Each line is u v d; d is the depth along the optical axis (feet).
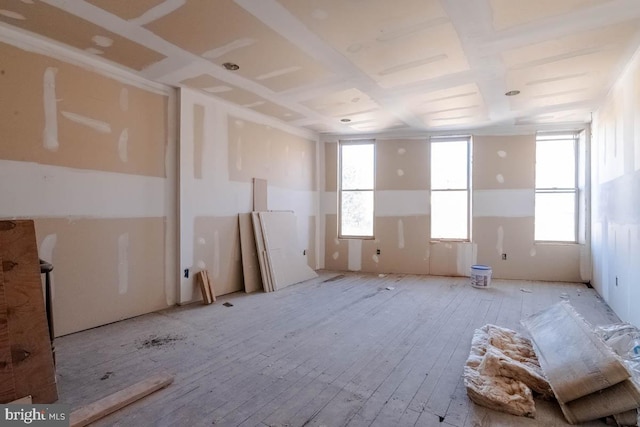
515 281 18.06
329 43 9.37
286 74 11.59
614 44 9.31
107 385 7.38
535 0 7.38
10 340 6.47
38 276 7.04
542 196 18.47
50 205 9.75
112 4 7.69
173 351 9.15
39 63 9.44
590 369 6.30
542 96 13.61
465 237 19.60
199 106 13.78
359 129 19.76
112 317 11.29
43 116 9.56
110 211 11.18
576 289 16.24
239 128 15.72
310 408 6.62
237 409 6.57
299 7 7.72
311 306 13.46
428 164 19.88
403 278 18.89
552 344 7.83
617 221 12.27
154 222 12.53
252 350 9.27
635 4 7.49
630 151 10.79
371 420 6.25
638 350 7.81
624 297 11.40
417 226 20.01
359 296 15.03
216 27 8.64
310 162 20.83
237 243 15.76
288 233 18.33
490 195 18.89
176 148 13.16
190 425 6.08
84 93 10.44
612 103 12.81
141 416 6.33
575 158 17.99
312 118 17.30
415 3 7.52
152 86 12.39
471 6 7.64
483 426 6.09
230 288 15.44
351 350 9.29
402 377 7.83
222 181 14.93
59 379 7.61
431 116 16.65
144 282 12.24
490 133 18.89
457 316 12.23
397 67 10.93
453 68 10.96
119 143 11.39
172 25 8.56
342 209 21.44
